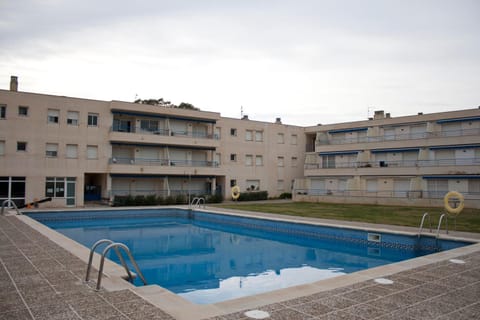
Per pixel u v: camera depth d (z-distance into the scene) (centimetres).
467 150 3553
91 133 3388
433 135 3784
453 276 898
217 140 4091
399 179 3834
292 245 1830
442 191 3531
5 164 2975
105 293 733
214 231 2300
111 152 3491
